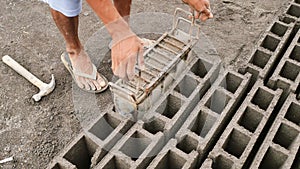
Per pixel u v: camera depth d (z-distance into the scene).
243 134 1.78
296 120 1.96
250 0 2.65
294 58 2.23
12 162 1.89
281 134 1.87
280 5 2.62
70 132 2.00
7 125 2.03
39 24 2.56
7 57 2.30
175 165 1.79
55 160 1.71
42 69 2.29
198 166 1.83
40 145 1.95
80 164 1.88
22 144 1.95
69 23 1.85
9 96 2.15
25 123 2.04
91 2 1.33
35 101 2.12
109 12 1.35
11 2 2.71
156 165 1.69
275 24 2.34
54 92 2.16
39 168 1.87
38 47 2.41
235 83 2.06
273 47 2.28
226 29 2.47
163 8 2.64
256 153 1.78
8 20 2.59
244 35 2.44
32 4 2.69
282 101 2.03
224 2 2.65
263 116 1.85
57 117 2.05
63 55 2.27
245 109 1.89
